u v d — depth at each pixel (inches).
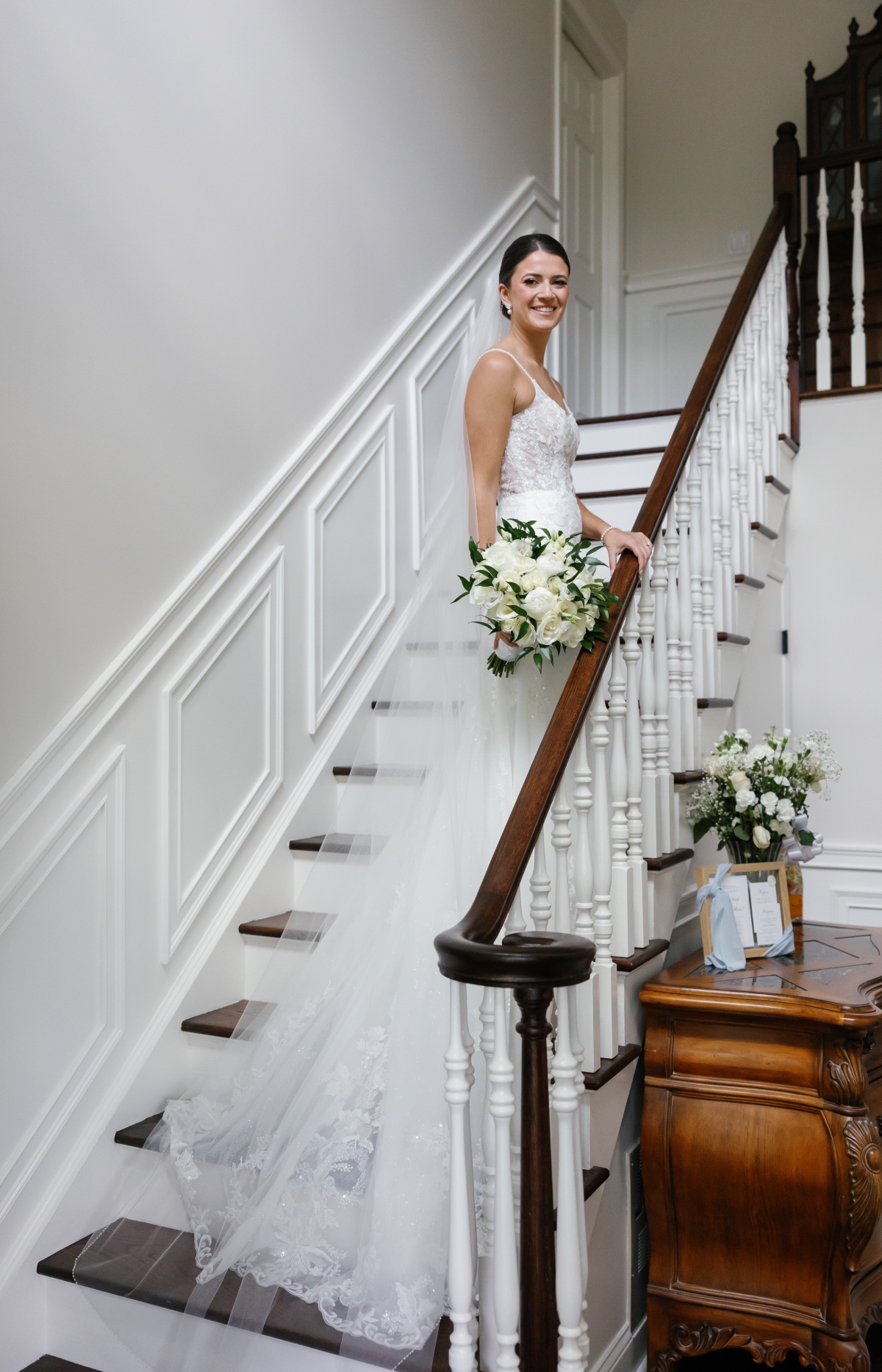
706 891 95.8
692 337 229.6
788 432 167.3
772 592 166.9
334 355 126.8
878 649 165.3
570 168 208.4
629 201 235.1
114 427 94.0
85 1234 85.7
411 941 81.1
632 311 234.2
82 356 90.6
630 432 169.2
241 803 108.7
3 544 83.0
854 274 173.0
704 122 228.7
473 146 162.2
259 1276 73.0
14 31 84.6
